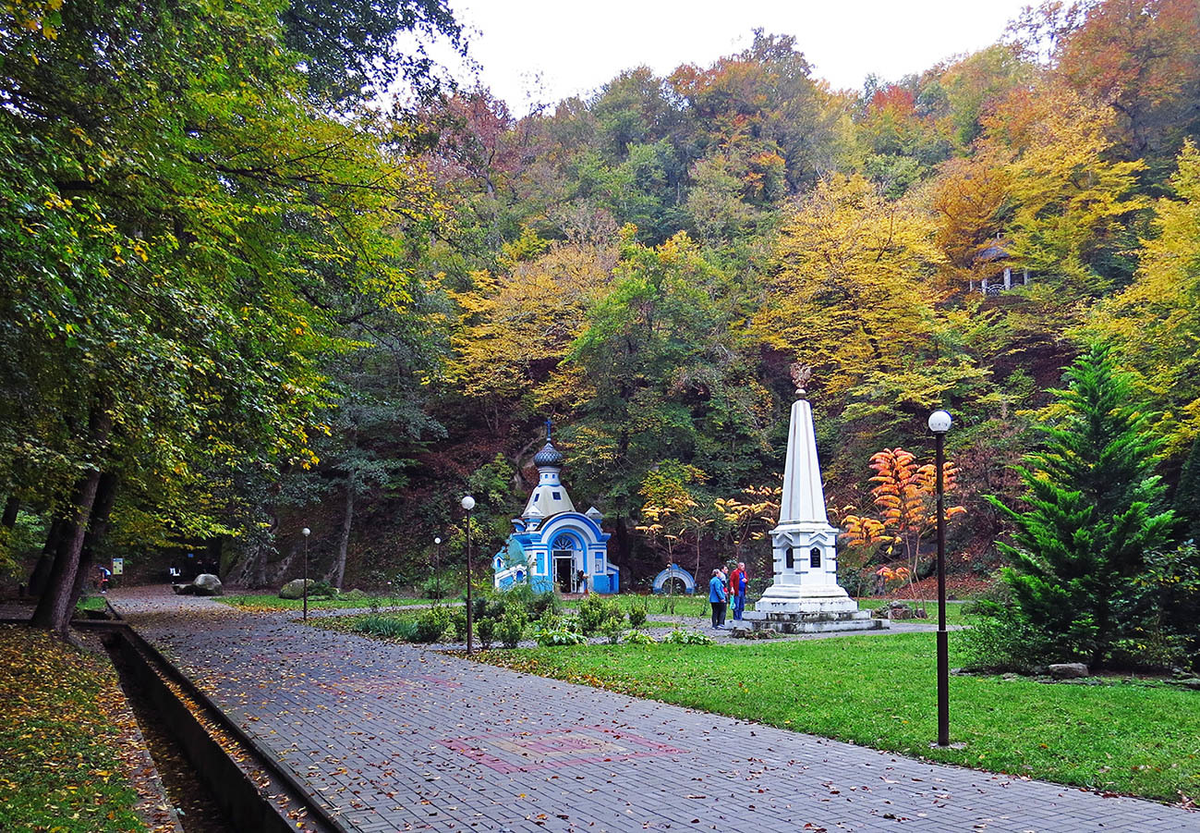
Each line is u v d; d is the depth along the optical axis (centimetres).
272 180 1479
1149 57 4269
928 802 727
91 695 1298
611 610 2303
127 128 1118
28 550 3381
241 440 1406
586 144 6531
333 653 1886
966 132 5606
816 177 5938
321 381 1639
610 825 673
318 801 742
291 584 4050
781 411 4872
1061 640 1391
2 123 871
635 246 4631
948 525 3691
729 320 4844
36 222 862
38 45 1016
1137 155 4322
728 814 698
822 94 6800
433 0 2183
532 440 5362
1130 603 1374
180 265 1212
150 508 2517
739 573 2683
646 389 4597
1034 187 4047
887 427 3981
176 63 1194
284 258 1545
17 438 1349
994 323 4175
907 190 5209
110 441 1518
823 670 1454
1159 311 2814
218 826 898
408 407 4578
